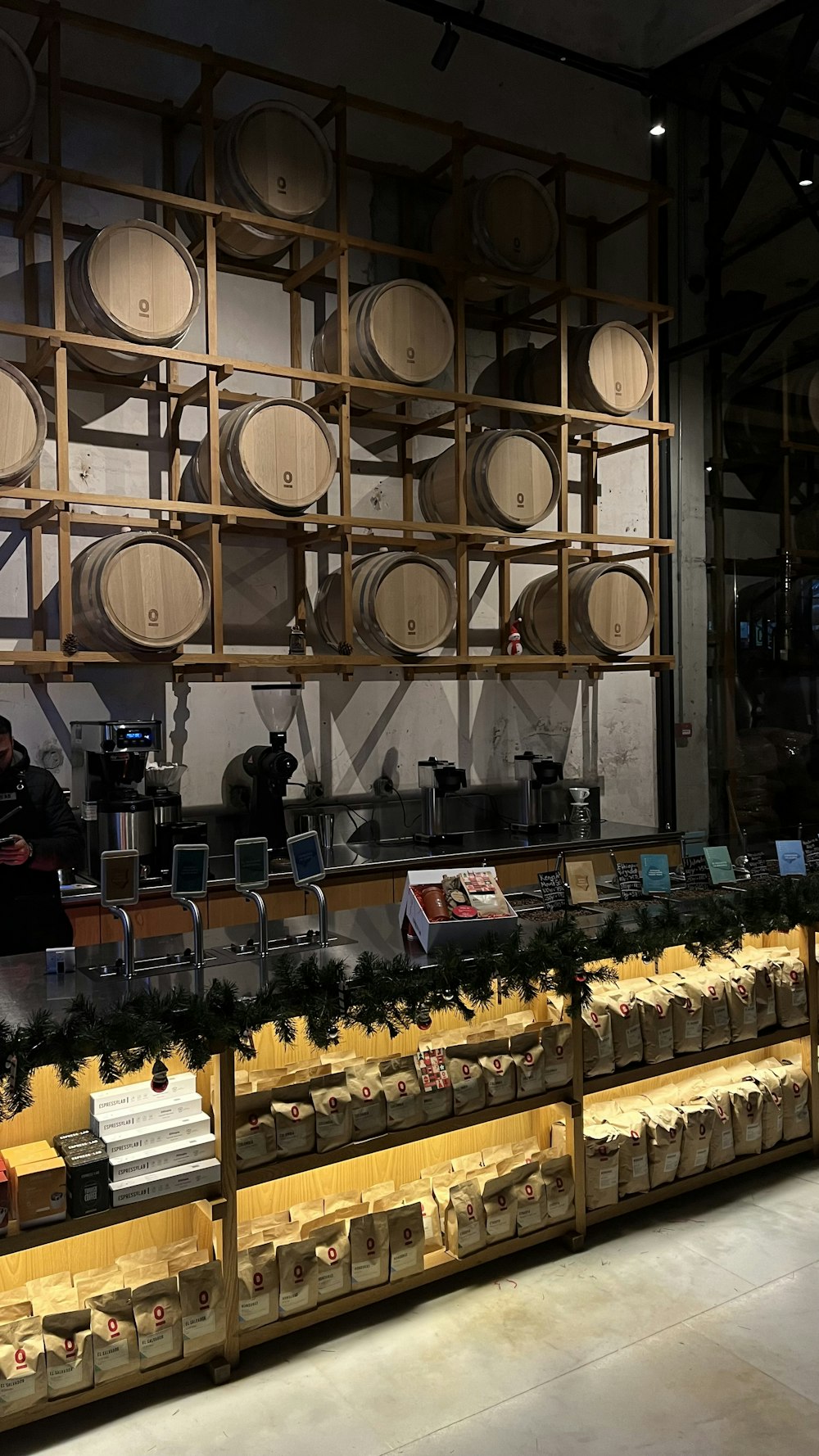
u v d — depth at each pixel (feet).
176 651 14.07
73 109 14.74
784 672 18.81
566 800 18.90
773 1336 8.74
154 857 13.71
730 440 19.54
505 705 18.95
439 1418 7.81
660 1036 10.62
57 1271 8.21
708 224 19.76
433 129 16.03
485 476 16.53
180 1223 8.77
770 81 18.31
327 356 16.12
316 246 16.87
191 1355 8.05
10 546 14.34
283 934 10.08
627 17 19.74
